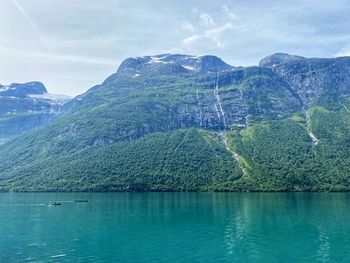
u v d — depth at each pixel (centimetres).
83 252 8781
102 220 13812
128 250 8931
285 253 8475
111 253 8656
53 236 10775
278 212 15512
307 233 10750
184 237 10425
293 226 11950
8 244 9725
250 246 9188
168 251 8794
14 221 13738
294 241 9688
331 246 9100
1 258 8281
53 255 8512
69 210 17250
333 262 7738
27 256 8438
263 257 8156
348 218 13562
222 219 13650
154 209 17225
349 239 9881
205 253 8550
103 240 10150
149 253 8619
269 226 12006
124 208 17850
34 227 12369
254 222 12850
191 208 17475
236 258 8094
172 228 11906
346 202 19875
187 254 8488
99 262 7894
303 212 15425
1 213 16238
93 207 18512
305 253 8462
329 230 11194
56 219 14188
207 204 19300
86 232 11375
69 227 12312
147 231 11431
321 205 18262
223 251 8712
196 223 12838
